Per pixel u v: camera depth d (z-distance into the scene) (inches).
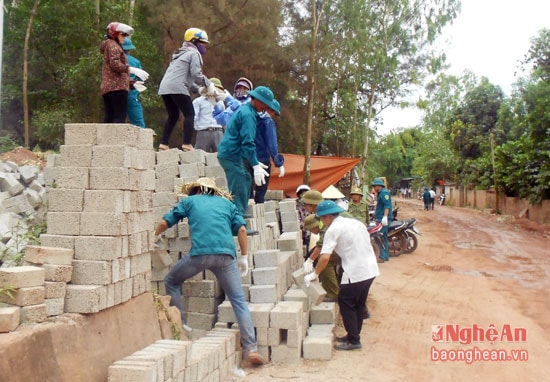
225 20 633.6
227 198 224.5
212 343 193.6
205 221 206.7
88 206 164.2
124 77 219.5
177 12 599.8
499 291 378.6
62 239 162.9
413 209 1536.7
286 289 263.4
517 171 1030.4
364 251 238.2
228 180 252.7
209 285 234.1
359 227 240.2
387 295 358.6
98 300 155.0
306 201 280.1
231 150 247.4
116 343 162.6
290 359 216.7
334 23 695.7
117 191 163.5
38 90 627.5
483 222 1035.9
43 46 581.3
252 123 246.4
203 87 303.9
